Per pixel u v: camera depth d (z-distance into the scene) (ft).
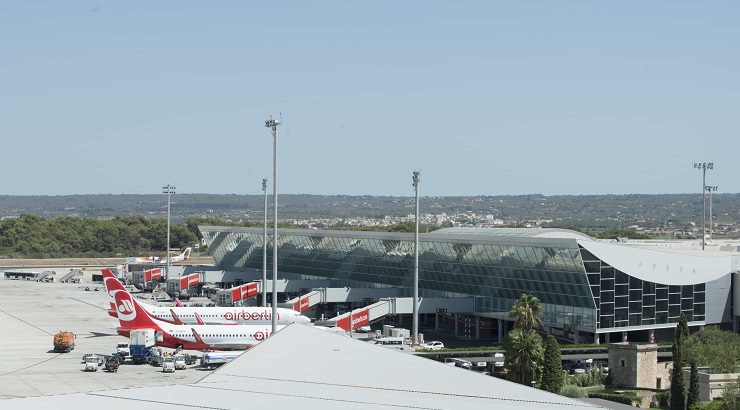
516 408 175.01
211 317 494.59
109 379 369.71
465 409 172.04
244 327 430.20
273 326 366.22
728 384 322.14
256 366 210.59
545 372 330.13
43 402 169.99
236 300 652.48
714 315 493.36
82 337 507.71
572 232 539.29
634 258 461.37
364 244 614.34
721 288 494.18
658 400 342.03
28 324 565.94
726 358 366.02
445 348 450.71
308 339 239.71
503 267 496.64
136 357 415.03
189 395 179.01
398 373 204.64
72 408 164.55
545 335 488.02
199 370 396.16
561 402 183.01
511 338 335.47
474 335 531.50
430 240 537.24
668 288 475.31
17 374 382.63
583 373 384.88
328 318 591.37
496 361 399.44
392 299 519.19
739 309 493.77
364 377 200.85
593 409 177.37
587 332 465.06
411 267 577.43
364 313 511.81
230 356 406.00
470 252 513.86
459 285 541.75
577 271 448.65
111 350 458.09
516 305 350.84
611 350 366.43
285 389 187.21
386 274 612.70
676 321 479.82
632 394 342.64
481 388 193.47
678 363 325.42
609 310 456.04
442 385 195.00
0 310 645.51
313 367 209.77
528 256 474.08
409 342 474.49
